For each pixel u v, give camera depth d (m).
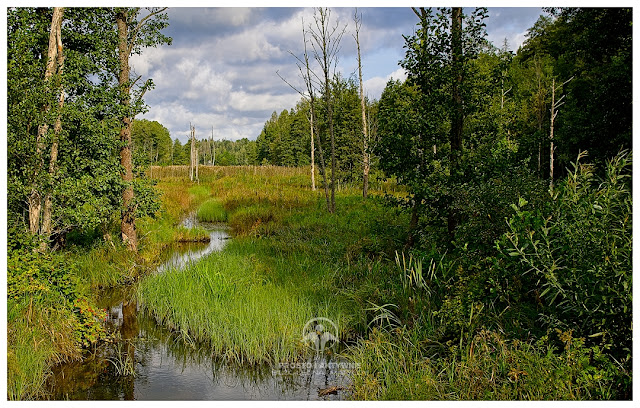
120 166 11.34
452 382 4.78
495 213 6.66
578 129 15.71
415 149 9.62
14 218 9.02
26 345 5.84
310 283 8.61
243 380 5.81
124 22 12.05
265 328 6.67
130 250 11.99
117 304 8.85
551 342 5.00
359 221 15.08
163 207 20.16
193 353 6.64
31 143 8.79
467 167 9.01
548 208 5.59
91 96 10.51
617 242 4.57
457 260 7.45
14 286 6.41
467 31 9.09
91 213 10.15
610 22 14.81
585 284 4.68
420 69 9.50
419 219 10.86
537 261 5.19
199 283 8.81
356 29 21.27
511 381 4.45
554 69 21.22
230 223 19.53
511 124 10.38
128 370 6.06
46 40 10.23
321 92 18.17
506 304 6.04
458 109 9.16
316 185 31.52
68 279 7.33
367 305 7.46
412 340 5.99
